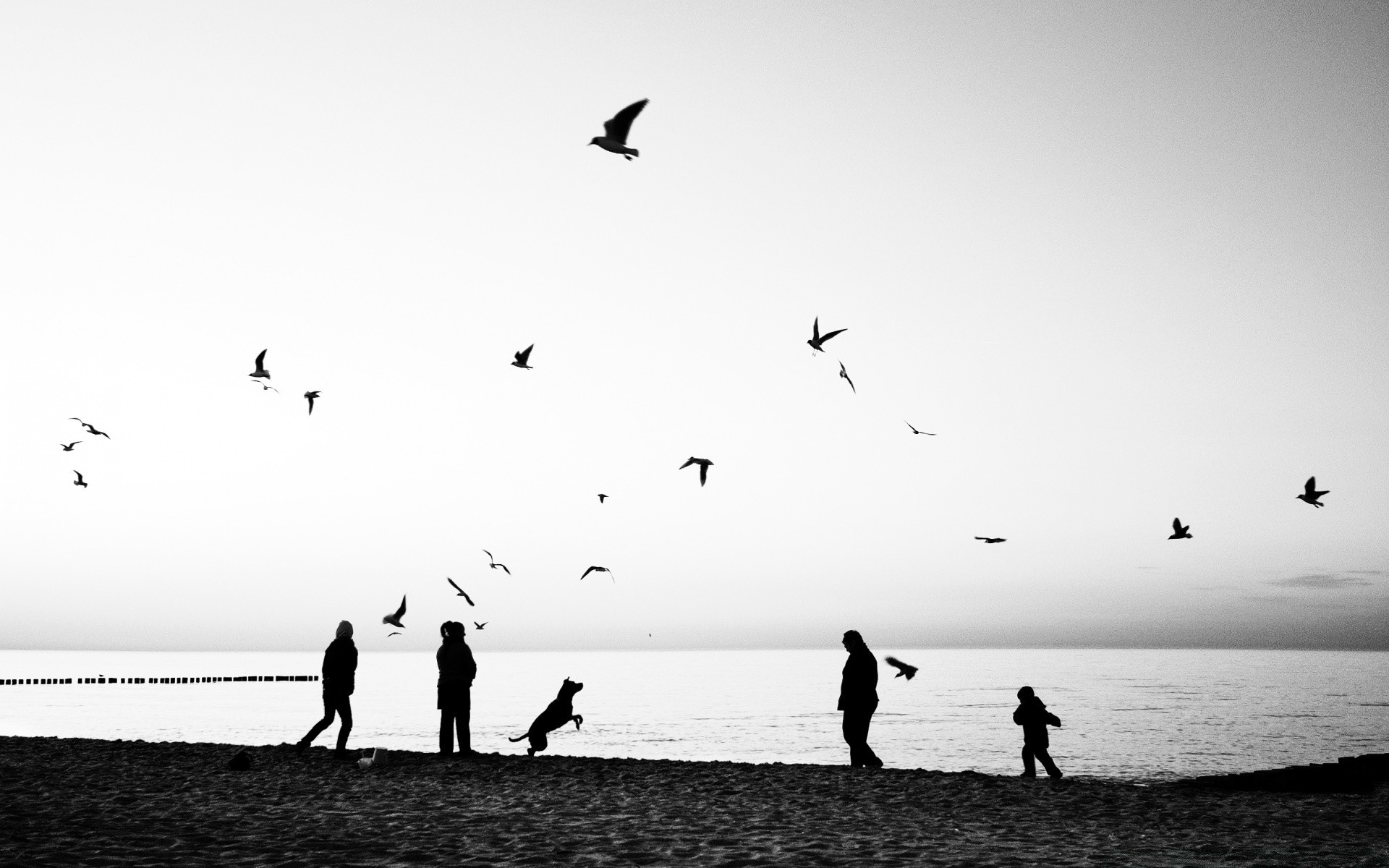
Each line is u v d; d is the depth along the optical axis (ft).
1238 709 314.14
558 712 64.80
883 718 288.71
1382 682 561.02
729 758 164.14
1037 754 56.54
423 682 590.14
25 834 35.94
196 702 345.92
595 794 47.55
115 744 67.82
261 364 79.71
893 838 36.78
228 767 56.08
